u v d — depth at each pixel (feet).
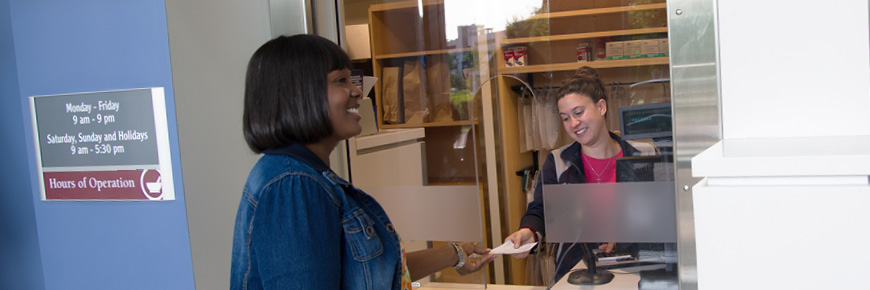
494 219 6.43
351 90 4.23
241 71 6.79
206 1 6.43
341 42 6.90
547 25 5.94
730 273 3.32
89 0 6.33
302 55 3.94
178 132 6.16
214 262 6.57
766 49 4.44
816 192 3.11
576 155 5.97
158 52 6.11
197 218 6.36
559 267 6.14
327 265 3.72
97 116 6.44
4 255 7.84
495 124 6.31
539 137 6.11
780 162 3.15
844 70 4.27
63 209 6.81
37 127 6.75
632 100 5.67
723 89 4.60
